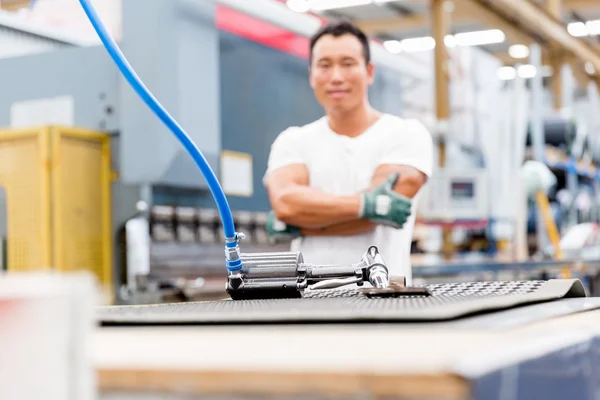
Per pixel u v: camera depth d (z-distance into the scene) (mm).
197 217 2850
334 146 2221
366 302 920
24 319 431
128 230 2711
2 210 2568
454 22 10891
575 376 571
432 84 5570
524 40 8344
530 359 492
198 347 556
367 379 432
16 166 2557
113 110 2693
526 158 5348
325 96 2201
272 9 3191
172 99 2682
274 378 453
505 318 744
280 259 1239
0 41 2928
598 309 994
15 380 429
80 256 2576
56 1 3367
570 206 5785
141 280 2648
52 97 2812
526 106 4945
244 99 3314
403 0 10250
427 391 420
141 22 2686
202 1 2830
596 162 6422
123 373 493
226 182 3100
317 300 1032
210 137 2859
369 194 2078
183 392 477
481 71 4984
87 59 2756
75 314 444
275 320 736
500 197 4652
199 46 2816
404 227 2162
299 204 2117
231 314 771
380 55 3678
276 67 3459
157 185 2703
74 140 2586
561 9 10406
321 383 442
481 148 4797
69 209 2549
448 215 4305
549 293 1117
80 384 446
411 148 2184
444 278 4008
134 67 2684
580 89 11883
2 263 2545
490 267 3375
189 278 2801
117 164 2711
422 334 589
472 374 414
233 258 1200
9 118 2906
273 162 2287
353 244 2150
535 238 5387
